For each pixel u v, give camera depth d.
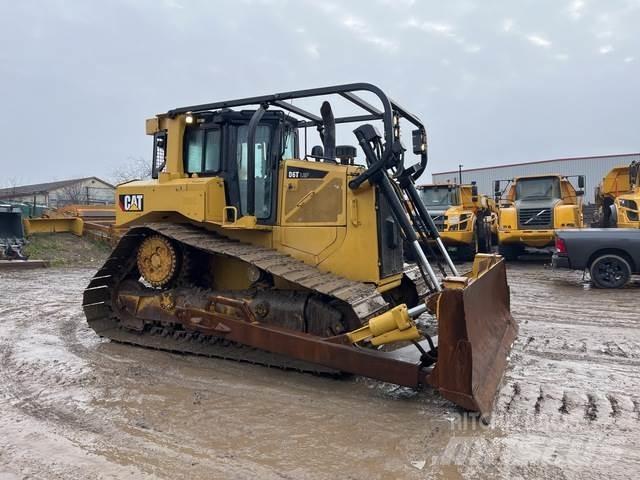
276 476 3.04
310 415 3.93
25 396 4.39
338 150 6.25
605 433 3.55
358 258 5.28
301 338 4.64
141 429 3.71
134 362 5.32
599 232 10.20
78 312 8.12
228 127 5.70
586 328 6.64
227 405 4.15
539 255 18.36
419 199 5.80
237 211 5.66
